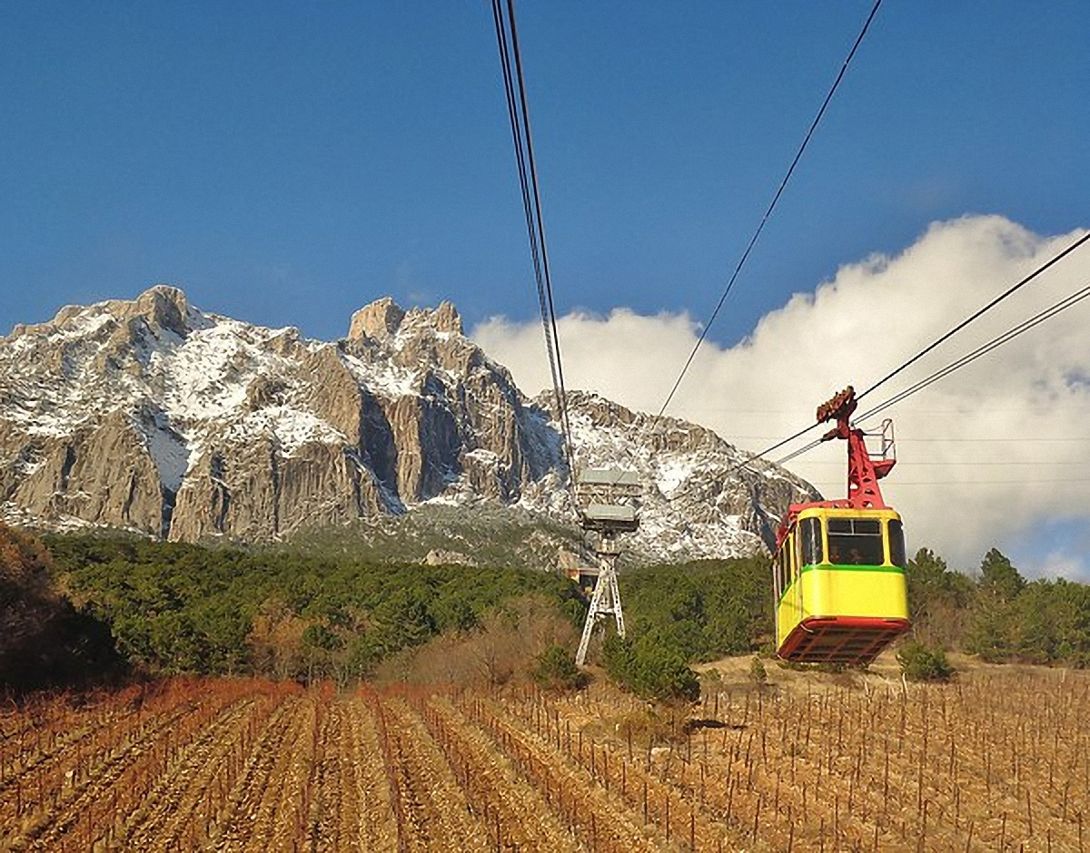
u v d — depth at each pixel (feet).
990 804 148.05
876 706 231.30
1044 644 336.49
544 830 131.13
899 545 117.50
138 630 320.50
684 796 148.77
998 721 210.38
